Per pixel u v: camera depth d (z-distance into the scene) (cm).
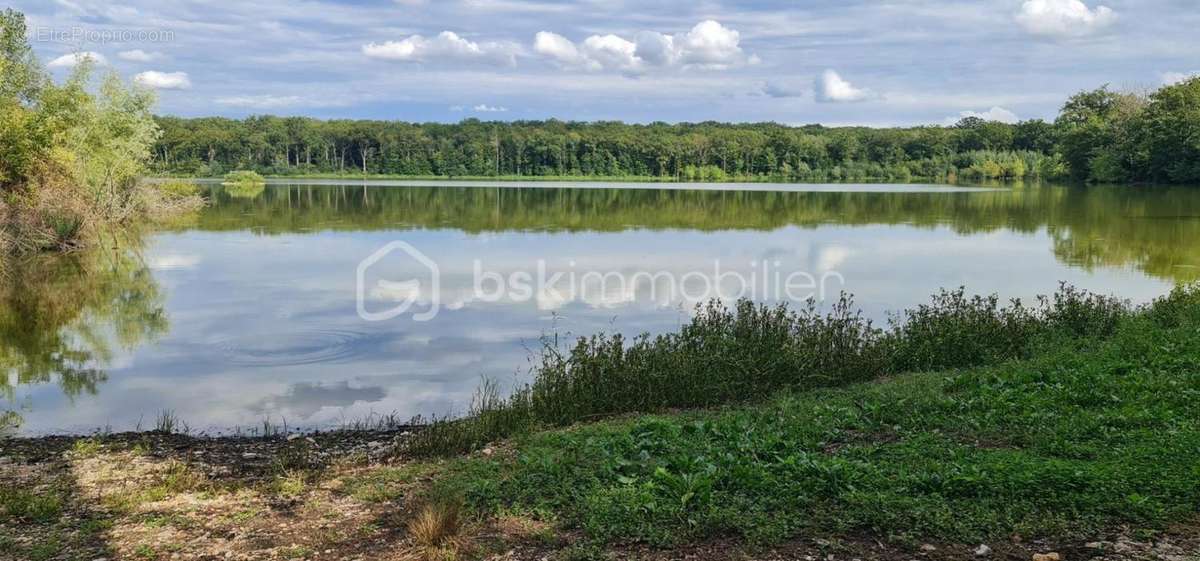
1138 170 7744
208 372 1198
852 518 508
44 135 2873
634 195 6269
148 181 4081
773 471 591
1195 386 780
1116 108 8519
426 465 724
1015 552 464
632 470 628
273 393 1091
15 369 1216
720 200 5562
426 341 1386
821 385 996
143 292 1895
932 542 482
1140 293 1842
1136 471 545
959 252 2605
